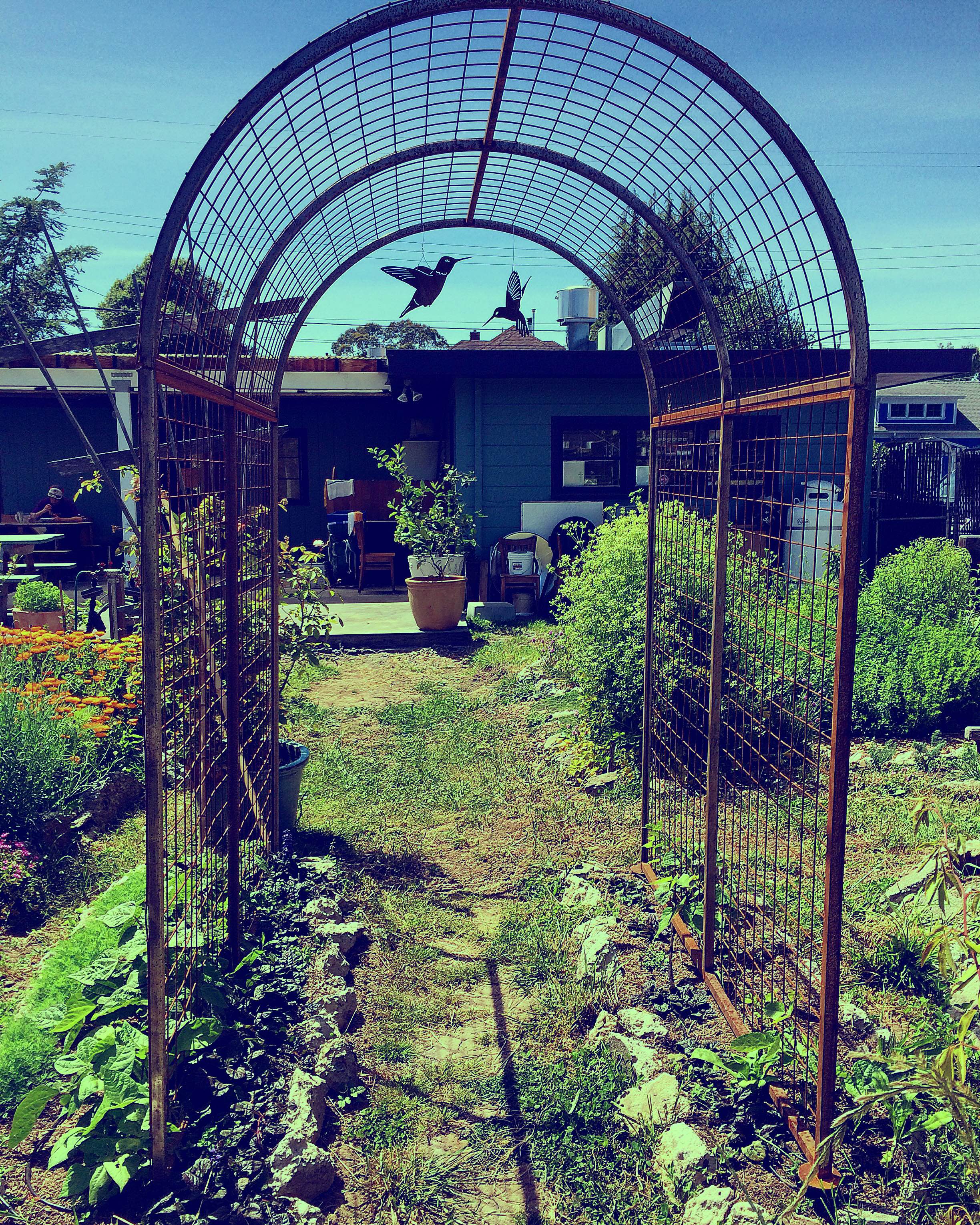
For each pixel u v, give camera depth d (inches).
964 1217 95.0
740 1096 118.1
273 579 186.5
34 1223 96.2
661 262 157.1
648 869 187.2
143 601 97.0
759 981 144.9
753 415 155.5
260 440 179.8
